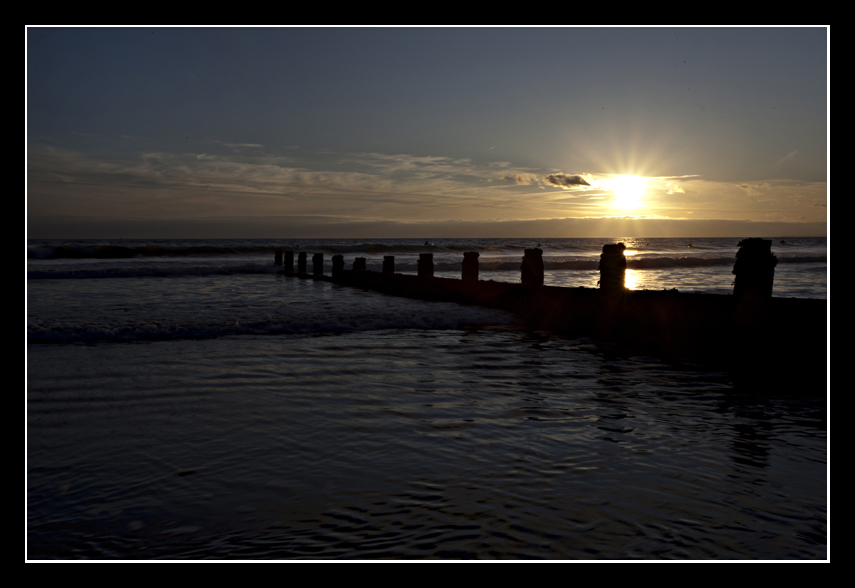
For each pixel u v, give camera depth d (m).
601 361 7.57
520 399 5.65
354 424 4.82
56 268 25.59
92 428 4.69
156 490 3.53
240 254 42.19
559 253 54.91
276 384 6.18
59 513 3.24
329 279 20.94
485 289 12.48
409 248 54.16
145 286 17.91
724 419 5.02
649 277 23.78
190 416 5.03
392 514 3.22
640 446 4.32
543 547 2.88
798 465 3.97
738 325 6.90
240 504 3.35
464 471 3.82
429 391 5.93
